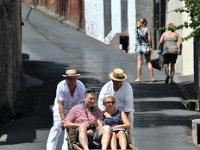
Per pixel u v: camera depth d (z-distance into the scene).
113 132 27.88
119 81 28.78
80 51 79.38
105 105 28.52
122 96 29.11
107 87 29.09
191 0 35.09
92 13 103.94
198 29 35.69
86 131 27.91
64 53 76.12
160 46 54.97
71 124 28.28
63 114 29.61
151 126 39.03
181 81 57.66
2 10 43.38
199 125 34.88
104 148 27.14
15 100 47.16
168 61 54.50
